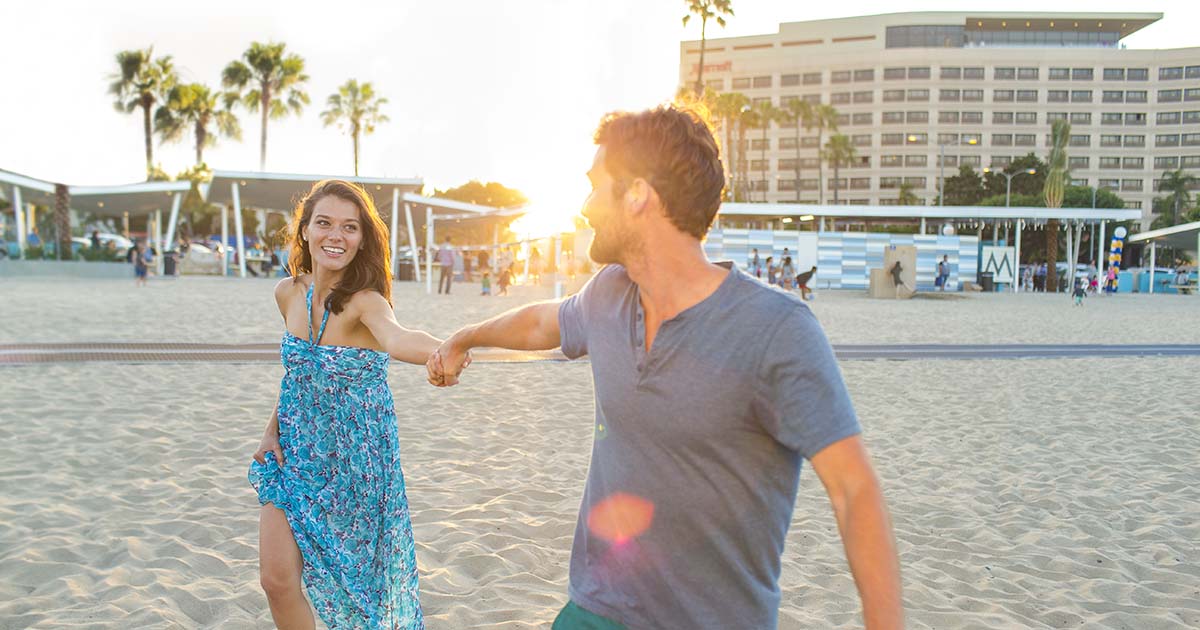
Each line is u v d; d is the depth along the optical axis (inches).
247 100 2118.6
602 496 67.3
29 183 1323.8
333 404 101.3
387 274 107.6
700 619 63.3
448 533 168.7
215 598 134.8
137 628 122.5
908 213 1537.9
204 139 2241.6
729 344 59.7
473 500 192.1
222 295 869.2
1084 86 4200.3
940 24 4276.6
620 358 64.6
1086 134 4215.1
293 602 94.0
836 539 175.9
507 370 394.9
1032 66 4195.4
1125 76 4192.9
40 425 250.8
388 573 103.7
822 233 1453.0
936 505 201.0
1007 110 4205.2
